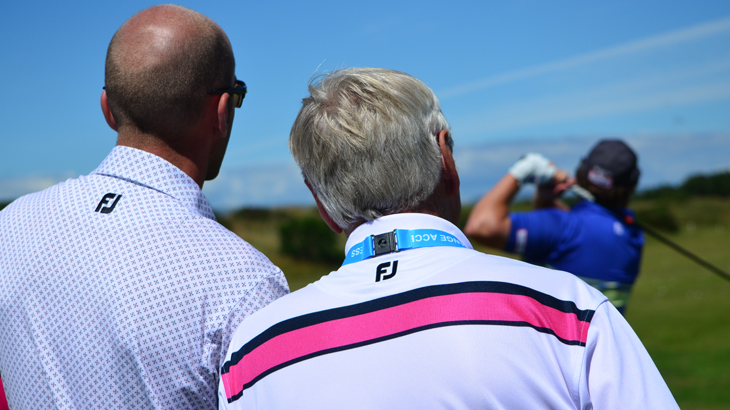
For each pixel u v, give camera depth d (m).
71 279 1.17
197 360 1.15
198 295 1.16
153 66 1.26
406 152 1.00
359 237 1.03
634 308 10.59
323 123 1.04
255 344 0.97
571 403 0.84
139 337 1.12
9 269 1.24
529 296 0.88
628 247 2.37
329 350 0.90
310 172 1.07
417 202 1.03
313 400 0.87
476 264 0.94
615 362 0.85
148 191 1.26
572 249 2.35
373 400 0.84
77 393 1.16
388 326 0.89
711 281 12.52
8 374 1.25
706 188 24.36
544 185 2.52
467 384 0.82
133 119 1.29
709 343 7.63
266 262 1.25
